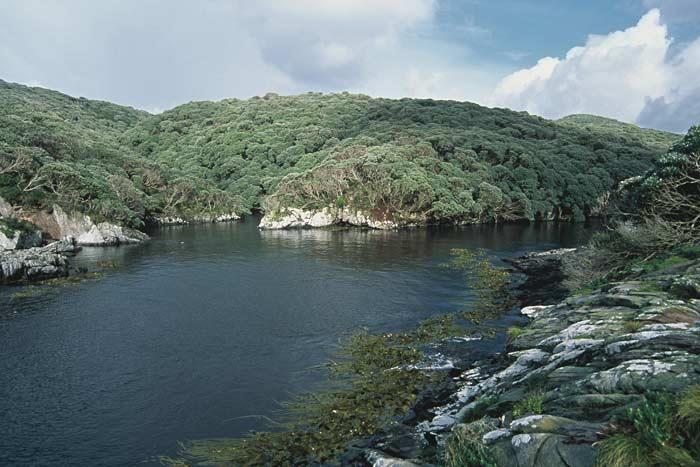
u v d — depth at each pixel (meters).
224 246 72.62
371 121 167.75
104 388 22.25
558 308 26.81
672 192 36.47
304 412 19.16
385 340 28.28
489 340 27.95
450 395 19.72
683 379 9.38
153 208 107.62
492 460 9.18
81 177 80.12
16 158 75.06
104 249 69.75
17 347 27.95
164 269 53.47
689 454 6.91
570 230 95.75
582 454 7.98
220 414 19.48
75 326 32.12
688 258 27.62
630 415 8.27
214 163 162.62
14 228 64.69
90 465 16.16
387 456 14.20
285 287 44.03
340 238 82.44
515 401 13.02
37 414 19.80
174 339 29.25
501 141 127.19
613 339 14.66
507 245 73.00
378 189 97.88
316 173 104.31
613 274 31.69
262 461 15.70
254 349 27.31
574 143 143.38
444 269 52.78
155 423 18.91
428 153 111.56
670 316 16.67
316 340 28.78
